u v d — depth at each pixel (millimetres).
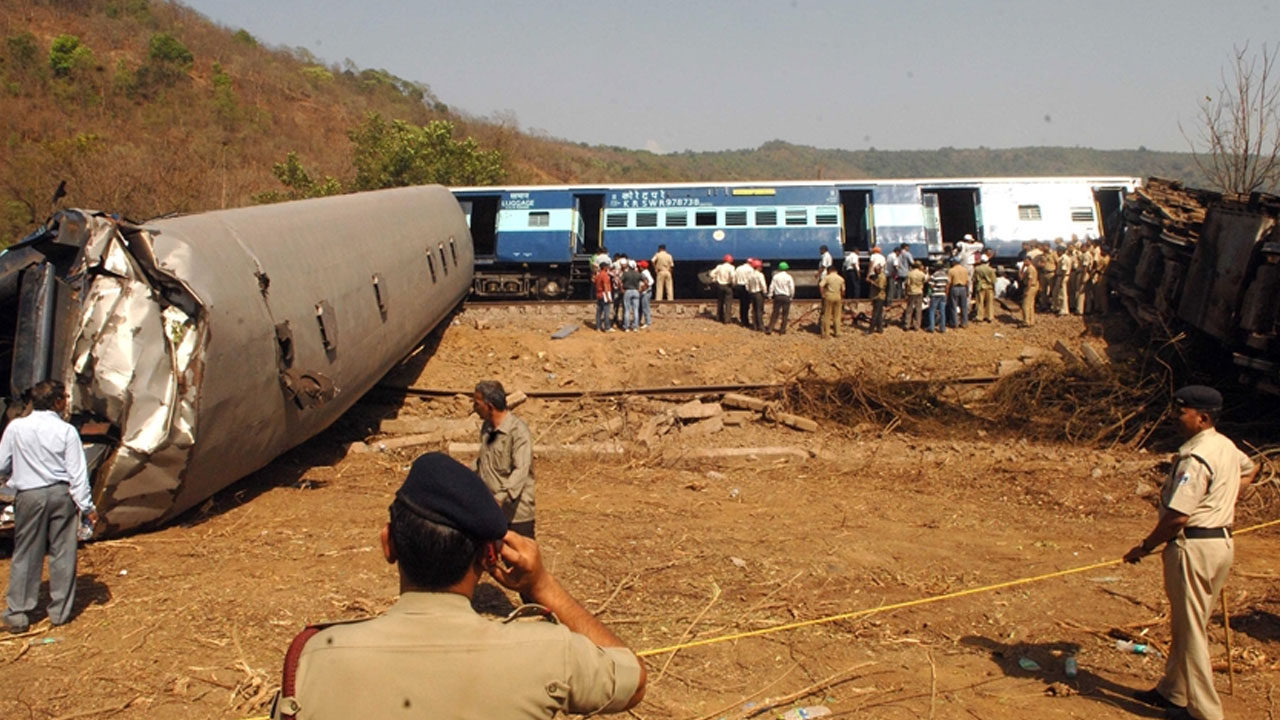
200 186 34250
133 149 38406
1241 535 10211
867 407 16547
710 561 8539
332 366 11977
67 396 8633
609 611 7195
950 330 21453
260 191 38531
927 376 18766
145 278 8938
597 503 11156
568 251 27375
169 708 5465
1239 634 7066
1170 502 5484
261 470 12375
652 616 7117
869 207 27422
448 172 38531
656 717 5520
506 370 18656
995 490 12234
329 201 14305
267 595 7250
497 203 28125
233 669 5961
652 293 26594
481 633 2301
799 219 27219
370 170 38781
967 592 7754
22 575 6492
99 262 8828
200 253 9281
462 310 23797
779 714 5609
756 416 16531
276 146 48750
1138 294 20406
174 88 50344
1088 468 13242
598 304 21359
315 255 12148
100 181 31422
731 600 7520
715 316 23516
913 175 134625
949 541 9703
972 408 17312
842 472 13266
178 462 8898
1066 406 16578
